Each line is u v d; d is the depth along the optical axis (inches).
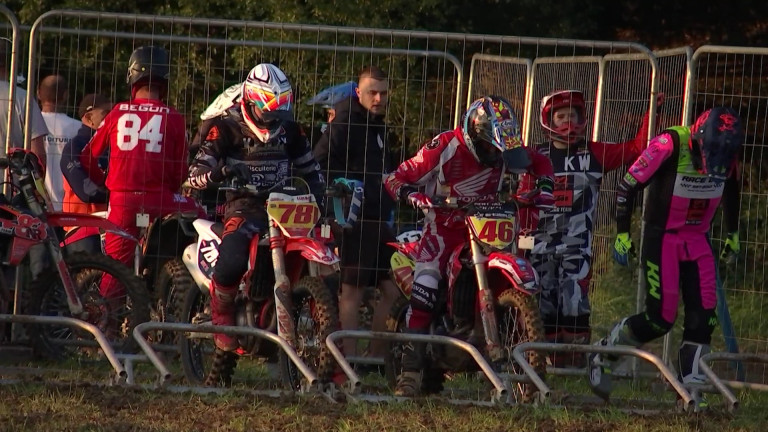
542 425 951.0
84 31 1300.4
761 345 1505.9
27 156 1209.4
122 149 1275.8
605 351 1065.5
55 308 1224.2
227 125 1091.3
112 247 1295.5
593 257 1432.1
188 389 1027.9
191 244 1219.9
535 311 1040.2
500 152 1061.8
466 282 1061.1
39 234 1190.9
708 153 1093.1
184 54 1831.9
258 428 910.4
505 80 1480.1
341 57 1950.1
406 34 1247.5
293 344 1042.7
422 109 1381.6
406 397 1032.2
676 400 1120.2
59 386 1016.9
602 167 1290.6
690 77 1272.1
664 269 1115.9
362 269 1302.9
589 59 1371.8
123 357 1071.0
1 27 1325.0
